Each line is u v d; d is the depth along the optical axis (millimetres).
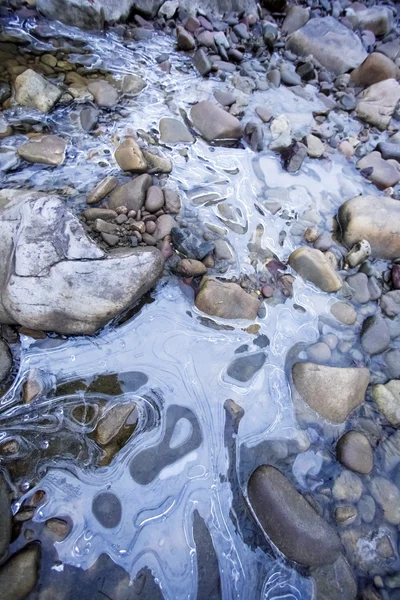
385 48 2852
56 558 1202
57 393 1445
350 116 2512
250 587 1255
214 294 1642
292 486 1364
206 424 1479
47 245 1452
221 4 2693
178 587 1224
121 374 1519
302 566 1285
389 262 1955
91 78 2219
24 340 1500
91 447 1370
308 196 2119
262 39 2697
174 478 1372
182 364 1575
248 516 1342
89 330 1520
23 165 1870
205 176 2064
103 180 1815
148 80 2322
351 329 1760
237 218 1958
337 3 3035
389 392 1593
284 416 1534
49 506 1262
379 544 1335
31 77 2002
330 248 1945
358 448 1459
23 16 2252
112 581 1201
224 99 2334
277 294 1785
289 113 2396
